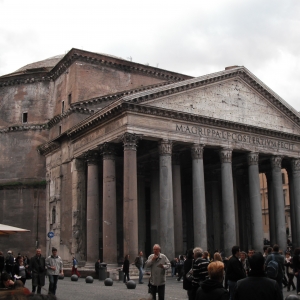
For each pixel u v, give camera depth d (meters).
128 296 19.41
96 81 41.97
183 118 33.06
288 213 63.72
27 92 47.97
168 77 46.47
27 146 46.72
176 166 36.03
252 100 38.31
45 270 17.30
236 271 11.78
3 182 46.69
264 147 38.19
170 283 26.19
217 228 43.62
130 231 29.52
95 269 31.11
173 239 31.03
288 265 20.72
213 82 35.62
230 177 35.09
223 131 35.50
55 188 42.31
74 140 38.53
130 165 30.11
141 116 31.23
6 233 20.77
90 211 34.97
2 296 7.17
